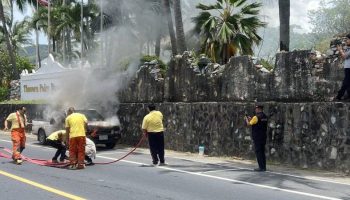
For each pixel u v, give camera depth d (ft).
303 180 35.27
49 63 90.02
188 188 31.40
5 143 65.46
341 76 41.88
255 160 47.52
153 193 29.53
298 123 43.83
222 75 53.98
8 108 99.71
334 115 40.63
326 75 43.29
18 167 41.42
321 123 41.78
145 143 62.54
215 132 52.54
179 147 57.52
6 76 136.56
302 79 45.34
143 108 63.62
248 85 50.62
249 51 70.23
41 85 93.40
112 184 32.83
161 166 42.78
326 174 38.93
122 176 36.58
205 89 55.98
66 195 28.73
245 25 69.67
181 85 59.57
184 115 57.06
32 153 53.88
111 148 61.31
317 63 44.32
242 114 49.57
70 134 40.75
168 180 34.71
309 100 44.68
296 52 46.03
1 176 36.17
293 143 44.11
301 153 43.29
